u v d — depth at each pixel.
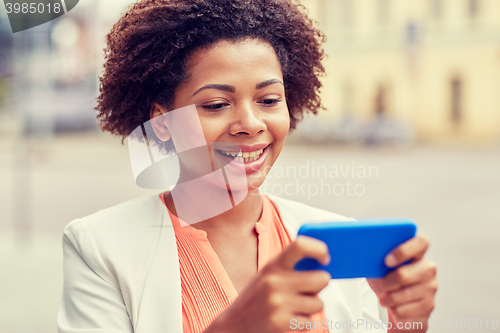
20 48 4.39
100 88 1.28
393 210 6.98
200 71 0.99
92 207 5.56
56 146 10.47
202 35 0.99
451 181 10.36
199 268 1.06
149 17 1.09
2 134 16.03
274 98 1.01
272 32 1.06
